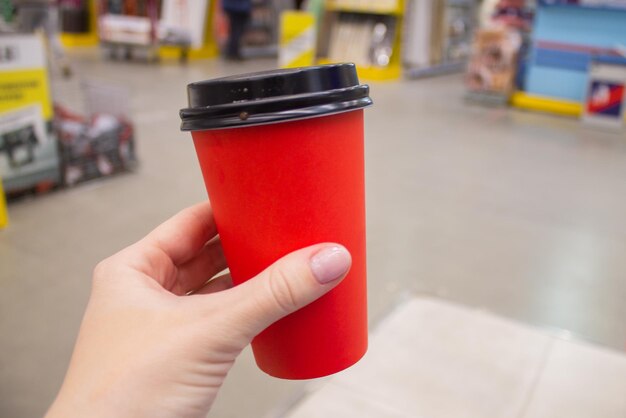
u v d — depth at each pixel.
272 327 0.54
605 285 2.16
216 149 0.47
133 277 0.59
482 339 1.81
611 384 1.63
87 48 9.41
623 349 1.78
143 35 7.68
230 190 0.48
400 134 4.36
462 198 3.01
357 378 1.63
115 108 3.31
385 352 1.74
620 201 3.03
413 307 1.98
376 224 2.65
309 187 0.47
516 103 5.62
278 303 0.49
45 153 2.89
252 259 0.51
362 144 0.51
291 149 0.45
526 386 1.61
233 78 0.44
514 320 1.92
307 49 6.55
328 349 0.54
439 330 1.85
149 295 0.56
